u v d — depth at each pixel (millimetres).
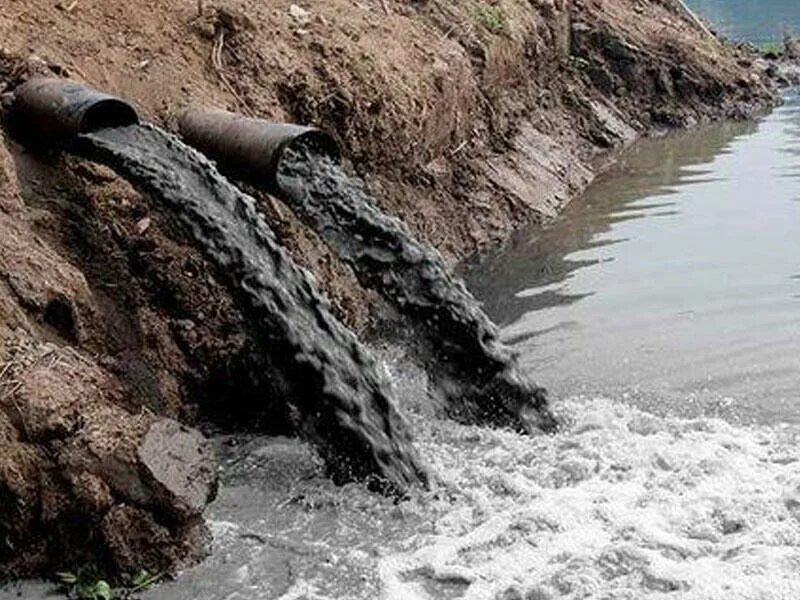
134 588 5086
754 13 33062
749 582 5070
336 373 6152
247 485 6012
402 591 5121
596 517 5621
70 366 5578
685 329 8414
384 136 9930
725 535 5465
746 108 18875
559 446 6438
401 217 10031
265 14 9766
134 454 5281
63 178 6848
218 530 5559
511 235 11406
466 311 7031
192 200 6422
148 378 6332
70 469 5148
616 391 7371
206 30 8906
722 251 10367
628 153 15852
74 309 6066
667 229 11258
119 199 6930
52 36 7793
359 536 5566
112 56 8031
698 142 16453
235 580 5184
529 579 5164
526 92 14914
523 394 6828
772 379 7445
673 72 18500
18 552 5070
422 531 5602
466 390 6867
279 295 6285
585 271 9984
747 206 12055
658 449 6324
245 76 8914
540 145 13953
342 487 5973
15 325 5645
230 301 6848
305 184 7277
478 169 11992
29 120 6820
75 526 5133
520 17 15391
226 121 7406
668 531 5488
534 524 5574
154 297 6734
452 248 10609
